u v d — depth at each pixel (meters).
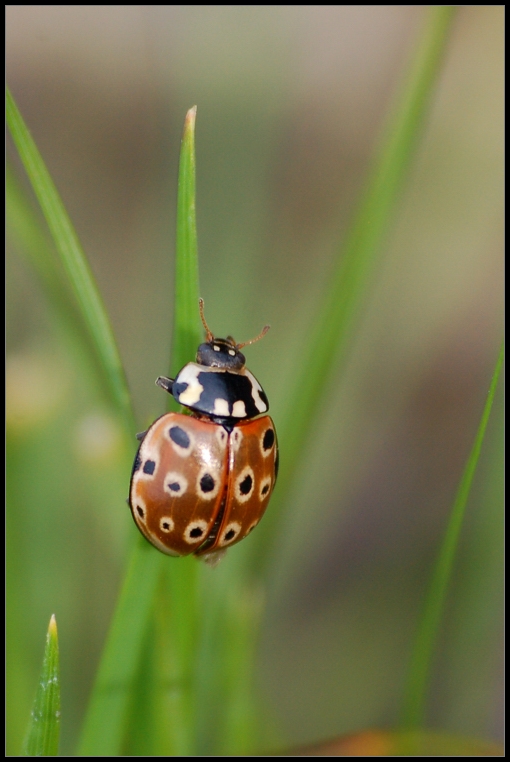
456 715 0.14
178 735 0.13
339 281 0.13
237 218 0.15
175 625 0.13
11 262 0.15
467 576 0.14
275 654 0.15
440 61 0.13
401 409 0.15
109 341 0.12
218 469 0.13
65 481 0.14
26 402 0.14
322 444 0.15
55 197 0.12
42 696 0.12
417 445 0.15
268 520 0.13
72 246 0.12
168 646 0.13
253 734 0.13
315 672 0.14
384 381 0.15
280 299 0.15
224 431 0.13
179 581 0.13
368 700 0.14
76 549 0.14
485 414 0.13
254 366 0.15
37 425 0.14
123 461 0.13
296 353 0.15
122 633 0.12
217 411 0.13
